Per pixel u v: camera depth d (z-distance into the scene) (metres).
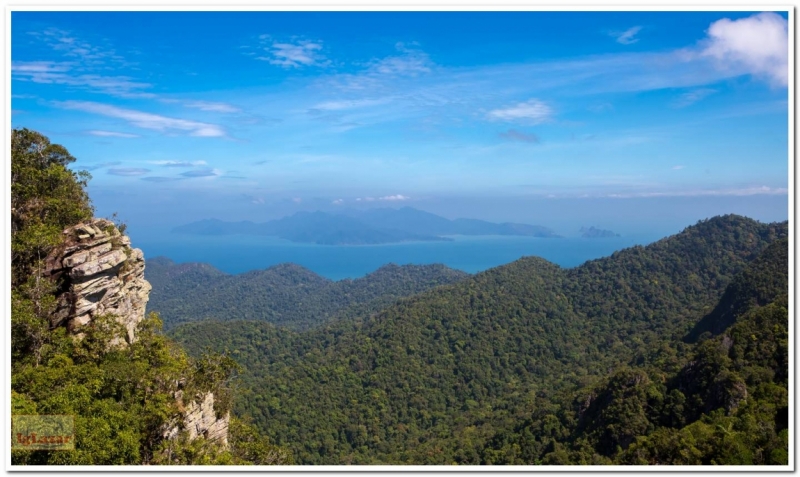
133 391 22.56
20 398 18.61
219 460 23.58
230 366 27.64
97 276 24.53
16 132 26.88
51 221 25.17
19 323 21.00
